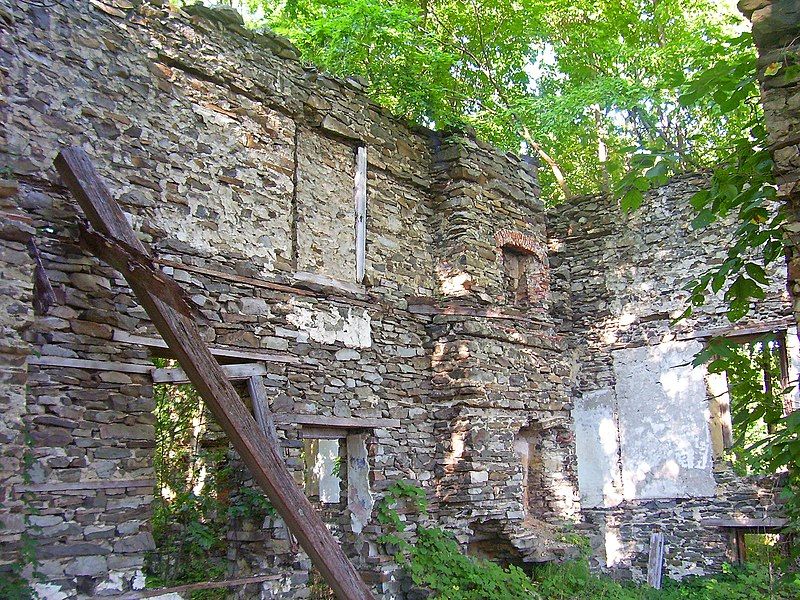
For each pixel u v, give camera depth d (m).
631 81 12.74
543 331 10.16
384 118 8.91
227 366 6.75
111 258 5.36
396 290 8.72
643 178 3.76
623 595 8.88
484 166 9.68
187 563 7.79
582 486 11.01
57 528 5.26
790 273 3.86
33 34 5.79
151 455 5.96
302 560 6.62
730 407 10.16
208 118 6.98
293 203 7.69
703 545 9.87
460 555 8.05
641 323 10.98
